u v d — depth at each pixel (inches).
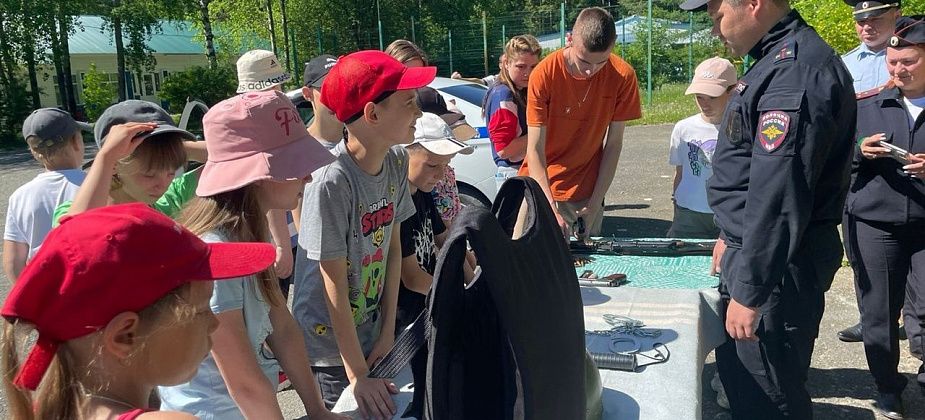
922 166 115.2
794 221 82.6
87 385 39.9
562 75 136.9
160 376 42.2
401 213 90.7
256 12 966.4
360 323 86.6
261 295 68.6
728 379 103.8
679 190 173.8
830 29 232.2
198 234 63.4
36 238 113.3
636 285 116.2
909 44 119.5
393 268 91.2
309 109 247.9
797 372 95.7
